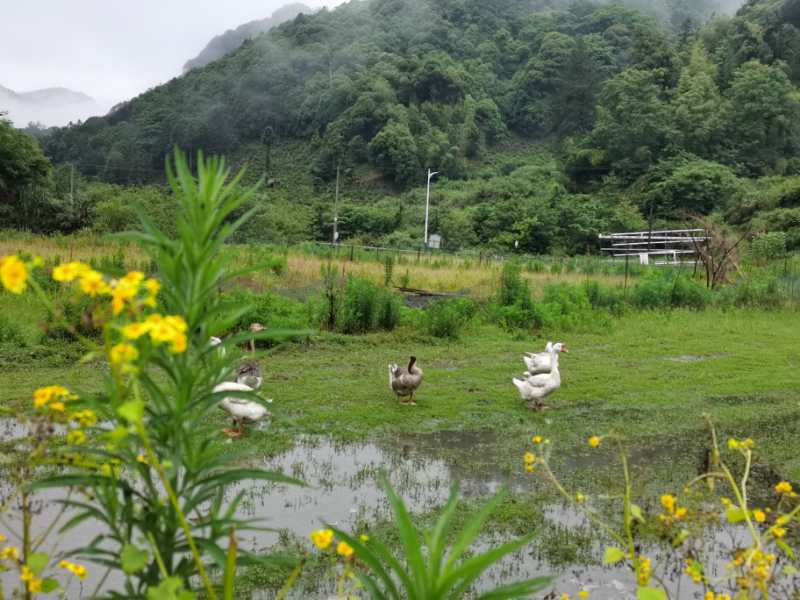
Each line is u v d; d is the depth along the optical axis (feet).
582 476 24.34
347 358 43.04
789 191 172.55
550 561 18.21
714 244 99.96
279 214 208.03
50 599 14.57
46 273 52.70
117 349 7.61
